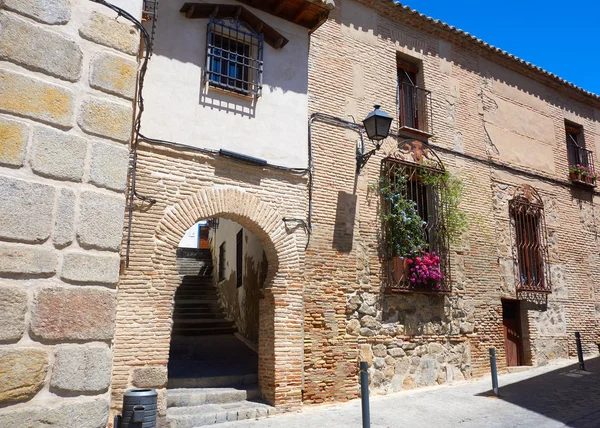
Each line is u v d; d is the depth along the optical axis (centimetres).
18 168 267
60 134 285
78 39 303
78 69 299
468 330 996
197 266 1827
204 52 791
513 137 1208
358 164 914
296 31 900
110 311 291
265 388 757
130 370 632
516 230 1153
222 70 827
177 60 761
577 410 695
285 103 856
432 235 1001
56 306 269
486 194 1111
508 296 1084
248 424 663
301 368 767
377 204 927
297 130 860
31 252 264
